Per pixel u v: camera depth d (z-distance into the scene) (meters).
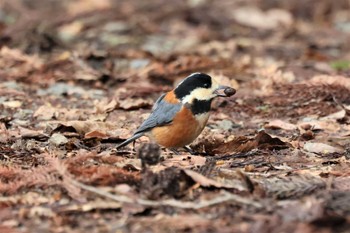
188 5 24.42
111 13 23.34
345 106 13.96
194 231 8.02
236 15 23.88
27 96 15.26
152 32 22.34
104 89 16.16
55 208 8.71
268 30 23.16
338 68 17.88
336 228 7.84
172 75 16.88
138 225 8.23
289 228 7.86
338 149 11.48
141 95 15.47
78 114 13.84
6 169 9.66
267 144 11.53
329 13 24.95
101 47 20.41
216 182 9.09
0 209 8.77
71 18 22.70
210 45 20.62
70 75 16.67
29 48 19.44
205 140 11.70
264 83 15.88
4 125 12.77
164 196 8.85
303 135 12.31
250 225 7.98
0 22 21.78
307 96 14.56
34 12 23.69
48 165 9.90
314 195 8.78
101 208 8.61
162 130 11.09
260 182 9.34
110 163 10.17
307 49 19.72
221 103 14.50
